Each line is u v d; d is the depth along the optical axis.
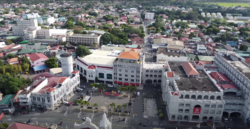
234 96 145.38
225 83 161.50
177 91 134.75
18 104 151.50
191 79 154.12
